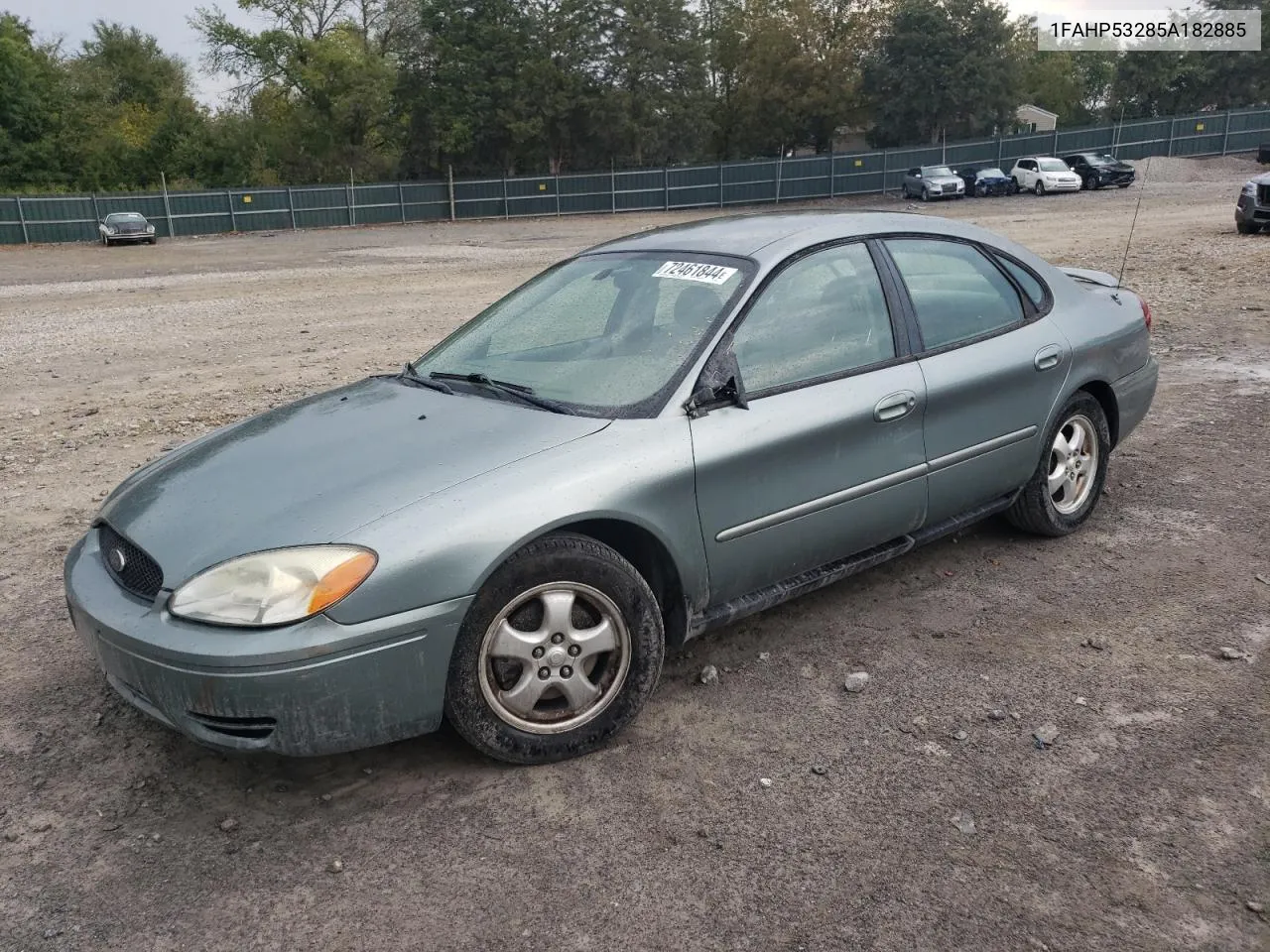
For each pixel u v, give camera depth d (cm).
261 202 4647
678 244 407
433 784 304
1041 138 5200
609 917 248
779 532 351
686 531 325
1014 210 3478
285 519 287
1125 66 6631
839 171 5172
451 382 374
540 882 261
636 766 310
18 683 374
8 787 310
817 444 354
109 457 690
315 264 2592
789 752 315
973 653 373
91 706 356
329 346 1152
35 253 3675
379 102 6009
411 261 2558
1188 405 709
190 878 267
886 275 398
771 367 354
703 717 337
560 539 301
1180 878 255
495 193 5019
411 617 276
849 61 6216
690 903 252
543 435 316
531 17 5919
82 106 6078
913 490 390
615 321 373
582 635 308
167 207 4462
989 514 436
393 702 279
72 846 281
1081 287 496
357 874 267
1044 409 440
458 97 5794
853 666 367
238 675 263
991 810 283
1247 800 283
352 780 308
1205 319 1023
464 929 246
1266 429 637
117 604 292
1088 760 305
